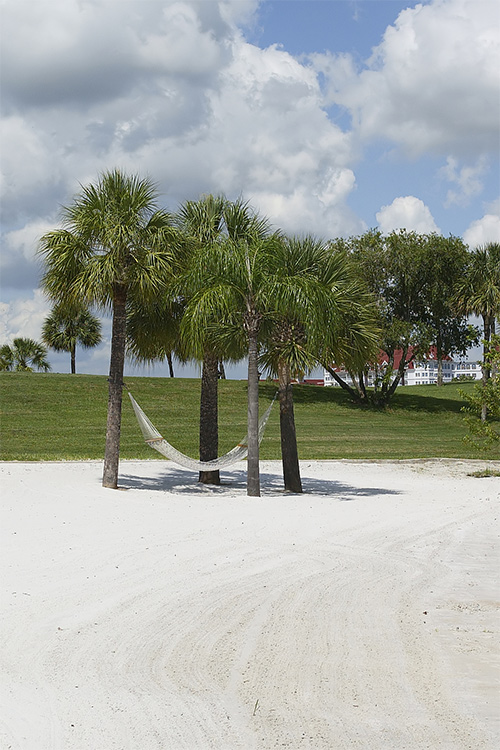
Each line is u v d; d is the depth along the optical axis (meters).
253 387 17.42
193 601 7.78
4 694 5.22
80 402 41.66
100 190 16.88
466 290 47.28
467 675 5.75
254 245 17.31
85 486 16.69
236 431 35.59
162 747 4.45
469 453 30.03
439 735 4.66
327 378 103.38
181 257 17.33
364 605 7.83
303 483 20.62
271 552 10.44
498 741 4.58
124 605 7.55
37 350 67.94
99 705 5.06
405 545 11.41
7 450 26.28
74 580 8.45
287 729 4.73
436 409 50.78
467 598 8.22
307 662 6.01
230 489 19.05
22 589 7.98
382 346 49.38
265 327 18.30
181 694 5.29
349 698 5.26
